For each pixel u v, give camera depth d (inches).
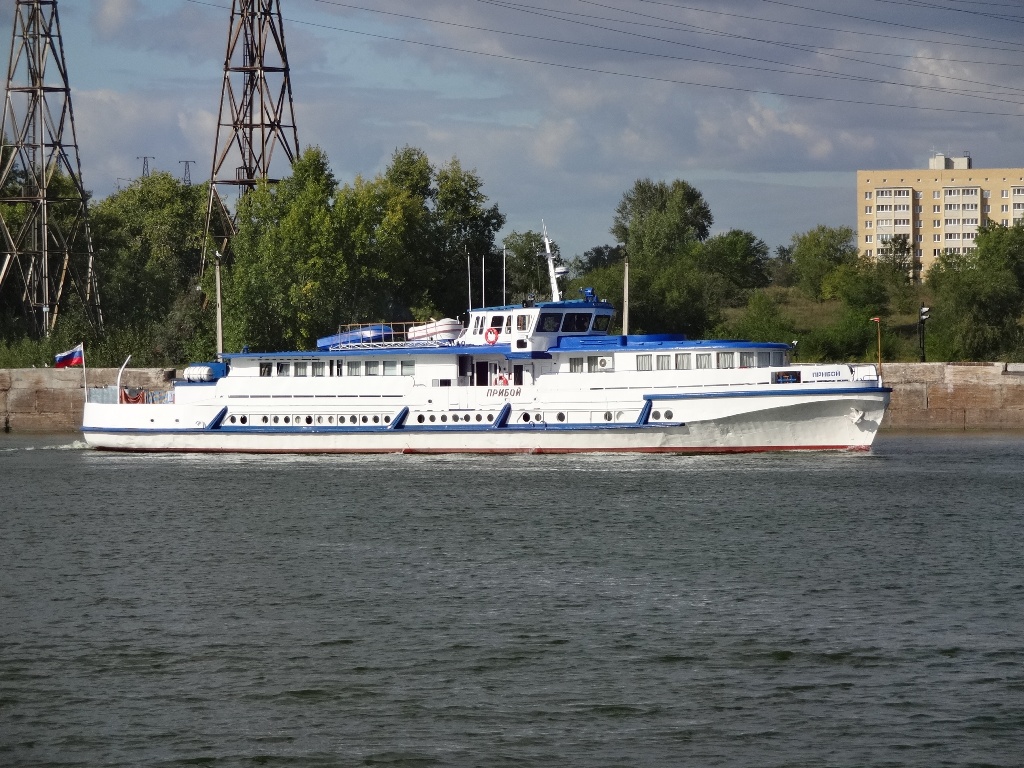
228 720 2502.5
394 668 2800.2
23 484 5836.6
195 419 6939.0
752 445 6171.3
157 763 2304.4
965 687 2632.9
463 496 5187.0
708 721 2468.0
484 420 6417.3
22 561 3978.8
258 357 6835.6
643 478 5600.4
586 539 4234.7
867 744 2346.2
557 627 3110.2
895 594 3420.3
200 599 3432.6
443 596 3440.0
